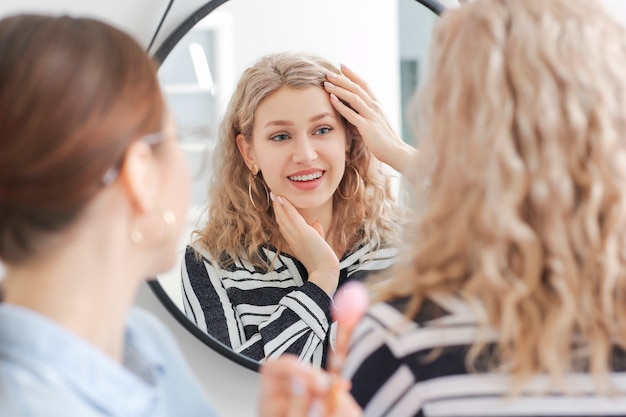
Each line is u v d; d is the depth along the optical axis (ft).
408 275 2.55
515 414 2.32
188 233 4.20
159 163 2.36
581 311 2.30
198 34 4.18
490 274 2.30
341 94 4.23
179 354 3.07
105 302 2.31
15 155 2.09
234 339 4.27
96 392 2.22
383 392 2.46
